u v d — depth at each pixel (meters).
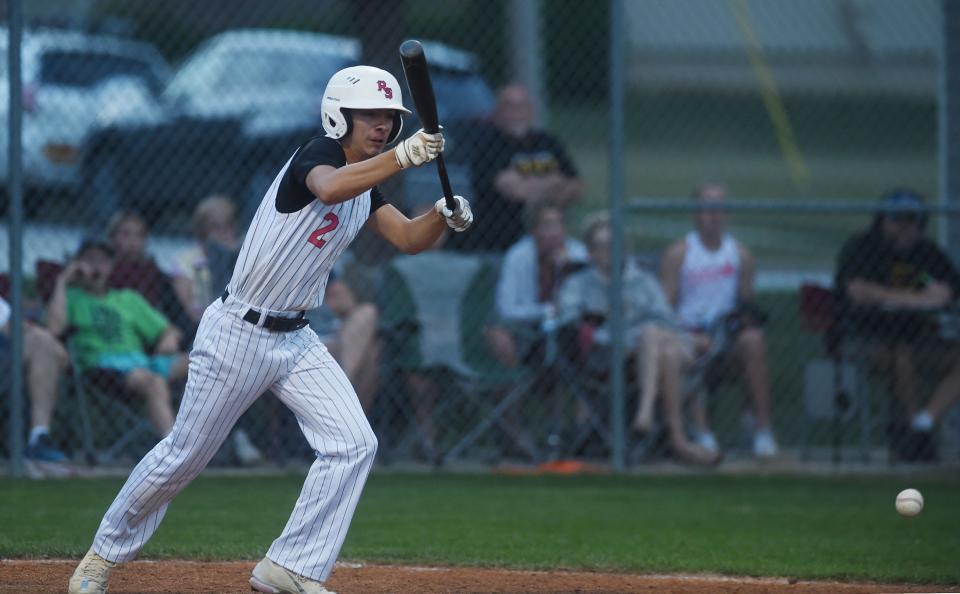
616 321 27.31
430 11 51.59
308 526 13.73
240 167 36.03
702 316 29.17
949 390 29.02
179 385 26.69
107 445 27.44
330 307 26.86
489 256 29.97
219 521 20.95
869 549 19.50
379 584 16.30
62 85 36.16
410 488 25.16
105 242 26.12
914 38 37.84
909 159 72.69
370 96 13.39
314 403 13.86
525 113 30.56
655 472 27.70
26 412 25.86
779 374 37.69
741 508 23.50
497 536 20.23
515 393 27.39
